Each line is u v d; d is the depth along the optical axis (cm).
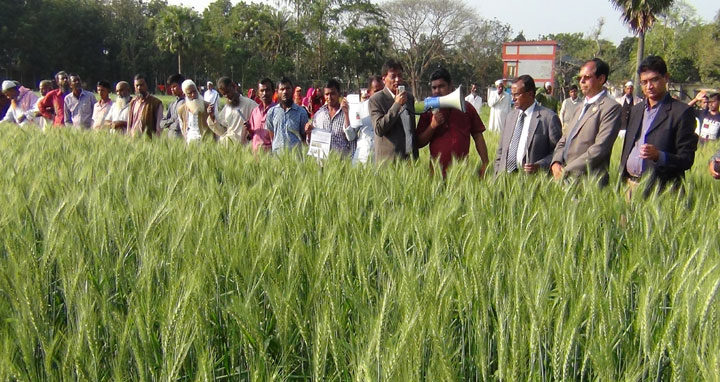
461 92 594
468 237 331
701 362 206
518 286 251
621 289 267
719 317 227
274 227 332
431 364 215
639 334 254
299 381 275
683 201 408
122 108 1076
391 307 249
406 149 642
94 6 7481
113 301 297
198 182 471
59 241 306
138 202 377
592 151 532
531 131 596
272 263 290
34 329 244
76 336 235
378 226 381
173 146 661
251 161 573
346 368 232
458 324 286
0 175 504
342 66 7594
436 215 358
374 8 7356
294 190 438
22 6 7012
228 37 7175
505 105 1480
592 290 254
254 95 2144
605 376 217
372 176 482
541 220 362
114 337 254
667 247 325
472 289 268
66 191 429
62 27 7188
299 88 1338
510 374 220
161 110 1007
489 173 521
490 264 300
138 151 642
